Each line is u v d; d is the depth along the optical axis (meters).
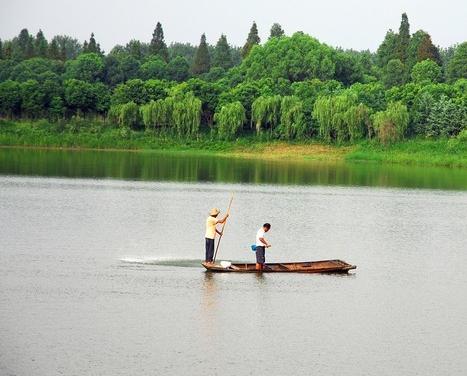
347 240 51.00
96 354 26.22
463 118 142.00
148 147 149.25
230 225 56.16
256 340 28.31
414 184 98.69
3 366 24.92
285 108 149.12
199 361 25.97
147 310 31.42
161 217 59.09
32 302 31.88
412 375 25.52
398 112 140.12
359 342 28.52
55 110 162.62
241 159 136.50
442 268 42.25
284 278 38.09
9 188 76.25
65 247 44.19
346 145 144.88
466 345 28.52
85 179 90.00
